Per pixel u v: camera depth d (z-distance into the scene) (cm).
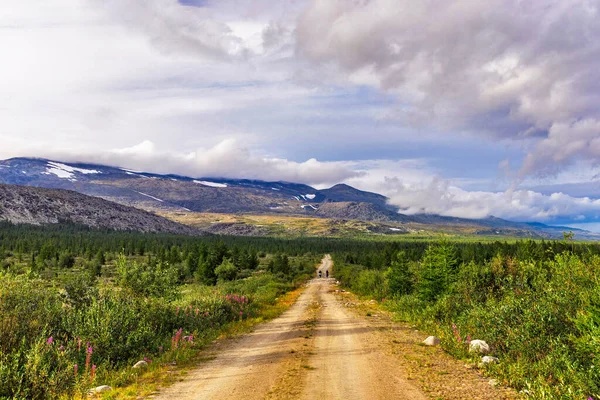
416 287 2467
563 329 1026
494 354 1181
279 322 2202
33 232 17100
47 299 1303
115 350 1224
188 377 1059
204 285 4809
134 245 13012
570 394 746
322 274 8619
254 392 910
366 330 1830
